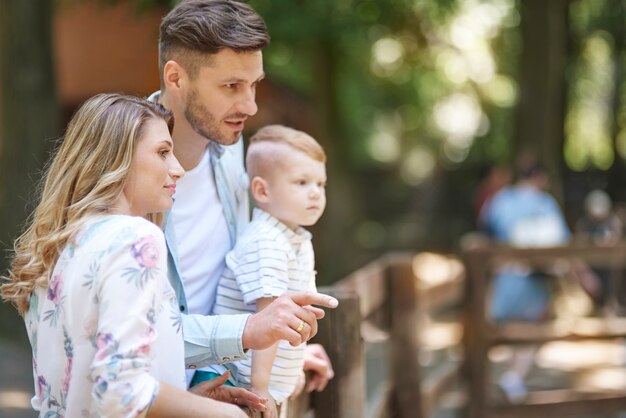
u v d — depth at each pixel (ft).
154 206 7.15
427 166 84.38
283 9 41.86
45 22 30.30
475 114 82.43
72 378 6.60
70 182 7.02
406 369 17.75
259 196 8.87
